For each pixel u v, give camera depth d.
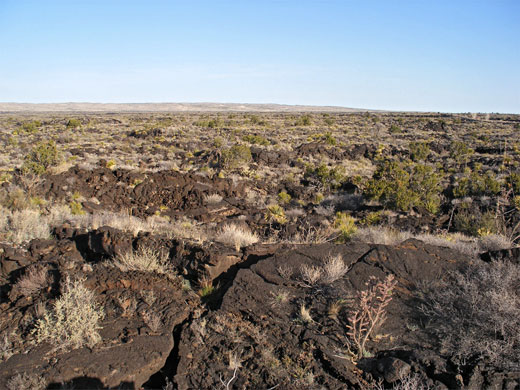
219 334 5.32
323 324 5.46
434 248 7.07
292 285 6.32
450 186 22.59
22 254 7.75
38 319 5.41
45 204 15.59
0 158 27.53
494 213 14.89
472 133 49.03
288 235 12.80
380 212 17.17
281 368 4.75
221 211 16.94
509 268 5.95
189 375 4.68
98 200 17.72
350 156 34.06
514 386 4.37
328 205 19.09
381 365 4.69
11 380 4.44
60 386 4.49
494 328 5.00
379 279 6.28
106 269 6.73
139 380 4.72
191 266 6.84
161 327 5.48
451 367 4.63
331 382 4.57
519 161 29.56
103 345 5.08
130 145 37.44
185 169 26.98
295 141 43.22
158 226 11.68
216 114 117.19
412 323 5.46
